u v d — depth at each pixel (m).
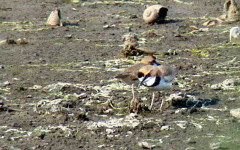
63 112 11.38
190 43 16.75
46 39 17.44
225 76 13.69
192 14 20.45
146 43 16.75
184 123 10.84
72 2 22.59
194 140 10.11
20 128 10.65
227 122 10.92
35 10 21.36
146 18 19.20
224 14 19.41
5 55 15.76
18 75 13.94
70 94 12.51
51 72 14.16
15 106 11.82
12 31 18.47
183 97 12.02
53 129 10.59
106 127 10.63
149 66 11.27
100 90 12.71
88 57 15.45
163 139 10.13
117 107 11.69
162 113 11.34
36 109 11.59
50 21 19.22
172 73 11.22
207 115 11.25
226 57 15.28
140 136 10.25
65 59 15.30
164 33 17.94
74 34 18.00
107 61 15.05
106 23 19.39
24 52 16.03
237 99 12.12
